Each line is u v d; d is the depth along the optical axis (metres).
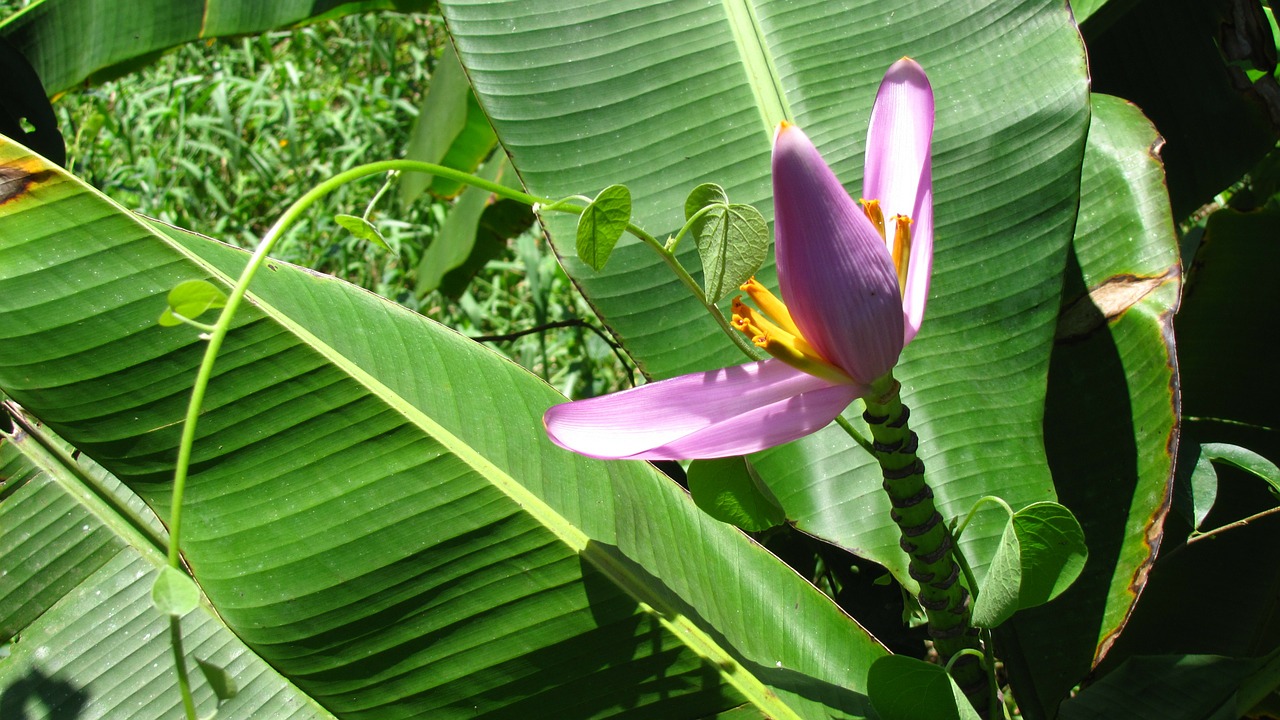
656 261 0.82
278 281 0.74
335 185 0.60
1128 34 0.98
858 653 0.74
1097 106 0.90
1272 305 0.92
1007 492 0.77
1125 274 0.84
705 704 0.71
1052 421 0.83
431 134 1.43
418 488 0.72
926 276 0.65
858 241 0.59
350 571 0.71
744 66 0.85
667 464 1.05
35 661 0.81
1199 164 0.99
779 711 0.70
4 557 0.84
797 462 0.79
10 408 0.86
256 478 0.71
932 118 0.66
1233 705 0.74
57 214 0.71
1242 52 0.95
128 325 0.71
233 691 0.54
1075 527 0.61
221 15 1.18
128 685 0.80
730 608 0.74
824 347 0.62
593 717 0.71
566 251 0.82
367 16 2.29
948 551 0.69
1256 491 0.94
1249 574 0.86
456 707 0.71
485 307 1.70
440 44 2.37
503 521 0.71
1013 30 0.82
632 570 0.72
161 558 0.83
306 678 0.71
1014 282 0.79
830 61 0.85
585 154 0.84
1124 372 0.82
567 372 1.53
